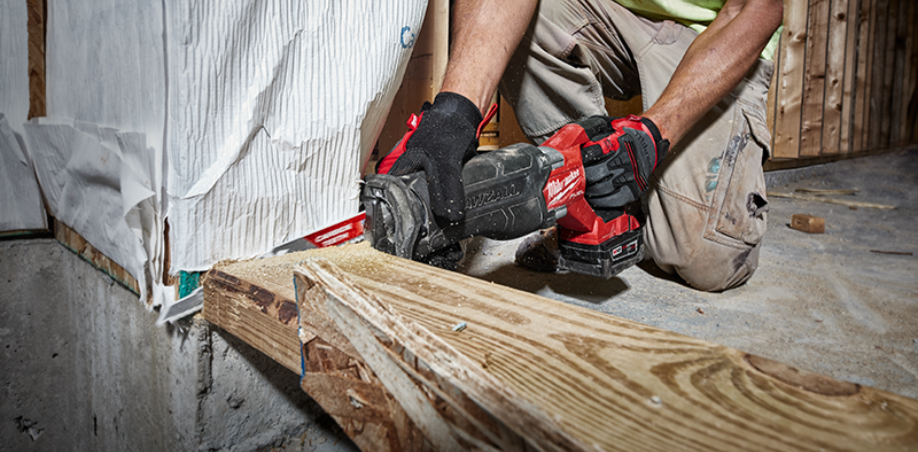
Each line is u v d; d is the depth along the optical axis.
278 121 0.84
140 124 0.82
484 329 0.48
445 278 0.65
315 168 0.91
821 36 3.83
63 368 1.50
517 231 0.99
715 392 0.37
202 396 0.85
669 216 1.49
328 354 0.53
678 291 1.55
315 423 1.02
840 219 2.65
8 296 1.37
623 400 0.36
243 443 0.92
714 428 0.33
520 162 0.96
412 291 0.60
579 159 1.09
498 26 1.03
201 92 0.74
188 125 0.73
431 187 0.82
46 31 1.20
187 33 0.70
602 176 1.12
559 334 0.47
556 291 1.53
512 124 2.62
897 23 4.61
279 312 0.63
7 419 1.42
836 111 4.12
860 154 4.58
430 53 1.65
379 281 0.64
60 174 1.21
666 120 1.18
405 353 0.43
